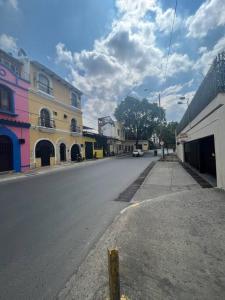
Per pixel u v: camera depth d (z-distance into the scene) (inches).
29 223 202.1
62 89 992.9
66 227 190.7
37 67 805.9
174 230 172.2
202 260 129.9
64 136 973.8
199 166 492.4
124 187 364.5
